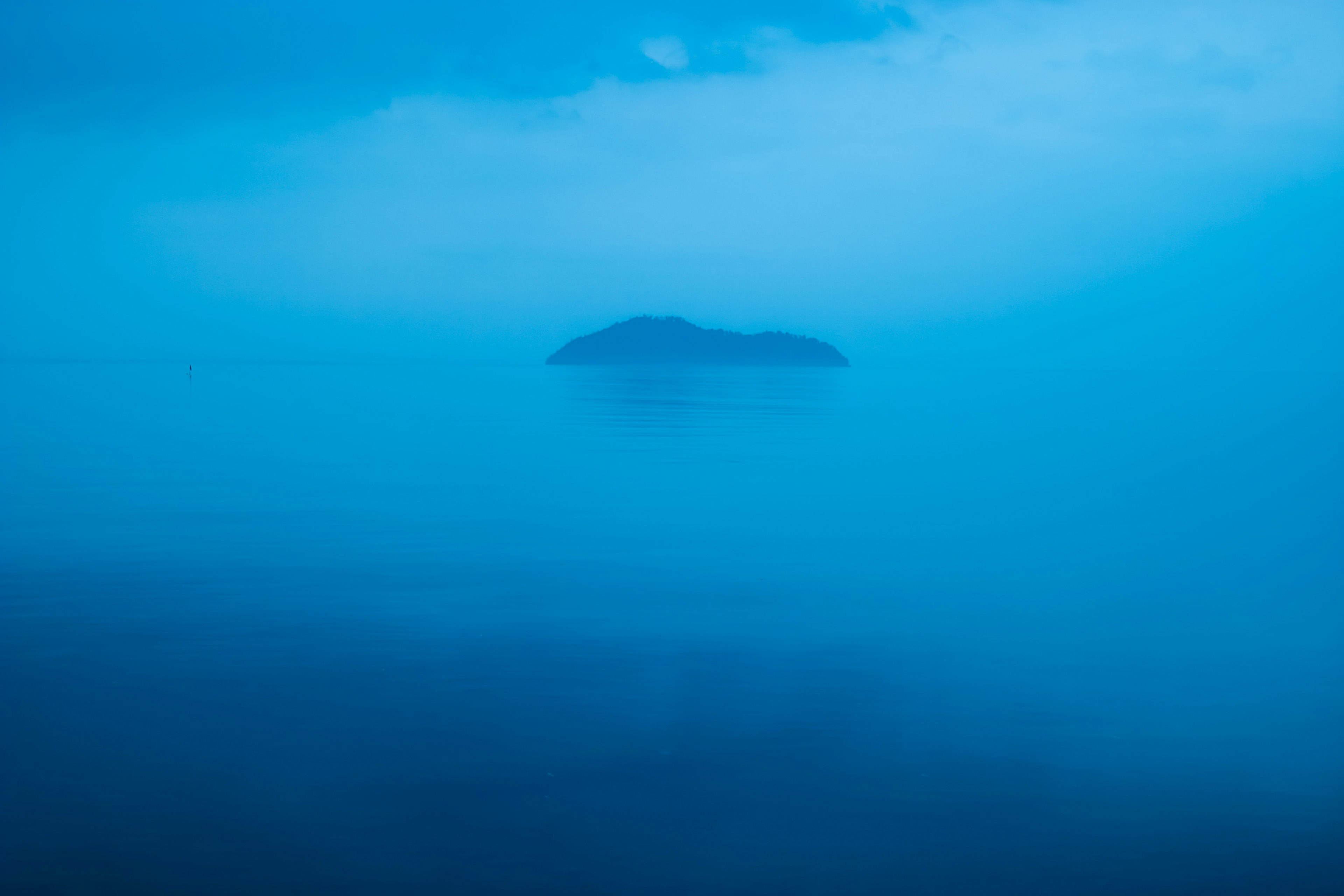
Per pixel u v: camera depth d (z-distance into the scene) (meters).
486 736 6.05
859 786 5.42
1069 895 4.34
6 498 16.47
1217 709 6.77
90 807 5.05
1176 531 14.86
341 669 7.39
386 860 4.54
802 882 4.41
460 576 10.84
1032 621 9.23
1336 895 4.35
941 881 4.43
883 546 13.27
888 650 8.18
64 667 7.36
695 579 10.92
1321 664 7.91
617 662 7.68
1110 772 5.66
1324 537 14.30
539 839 4.76
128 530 13.60
